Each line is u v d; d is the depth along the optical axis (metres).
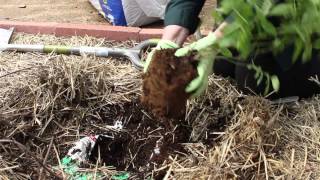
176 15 1.72
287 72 1.79
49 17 3.08
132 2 2.82
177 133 1.82
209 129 1.82
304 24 0.79
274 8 0.80
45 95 1.95
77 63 2.10
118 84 2.06
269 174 1.62
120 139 1.83
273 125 1.76
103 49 2.23
